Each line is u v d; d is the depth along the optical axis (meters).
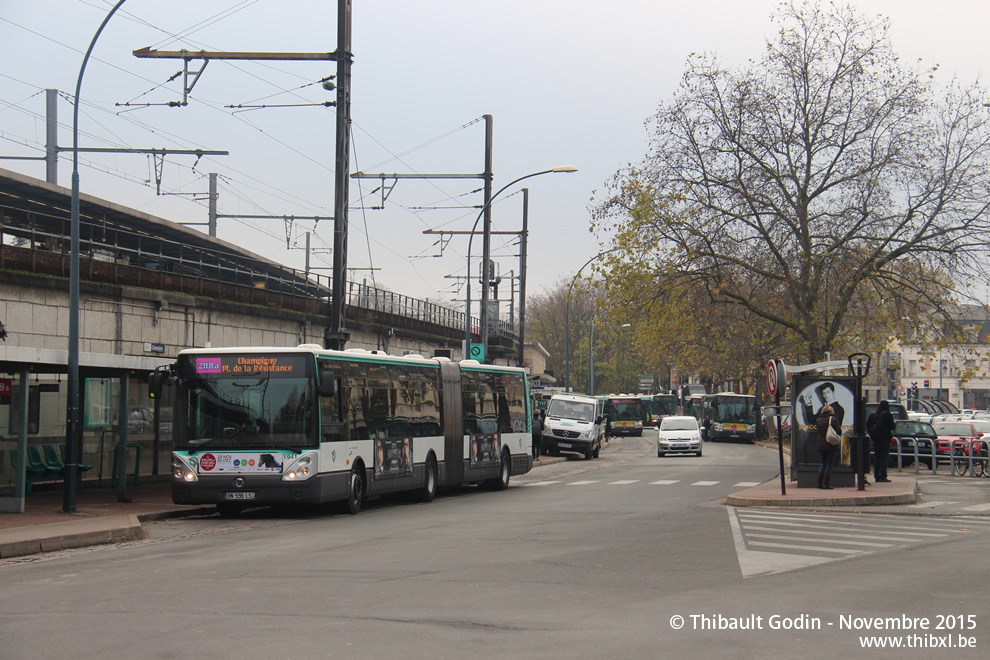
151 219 30.70
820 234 37.84
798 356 40.34
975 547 13.36
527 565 11.46
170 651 6.99
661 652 6.94
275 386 18.31
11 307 21.50
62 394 22.45
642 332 37.44
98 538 14.80
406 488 21.80
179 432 18.39
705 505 20.30
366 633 7.58
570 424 45.91
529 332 113.00
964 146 36.25
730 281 38.09
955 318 36.97
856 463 23.00
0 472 17.50
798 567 11.31
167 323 26.64
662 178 37.25
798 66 37.69
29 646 7.20
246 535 15.64
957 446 34.62
